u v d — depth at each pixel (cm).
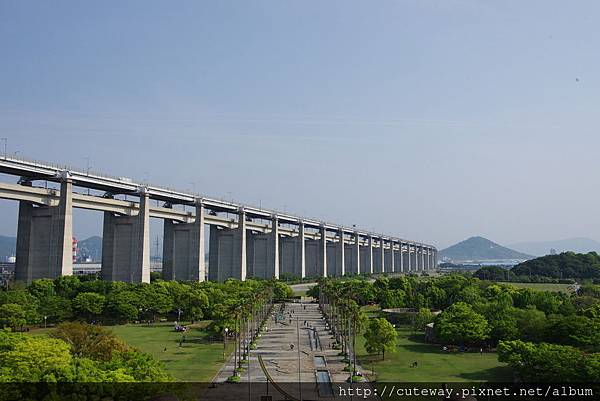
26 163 15162
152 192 19750
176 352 12144
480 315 12506
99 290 16225
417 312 16562
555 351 8769
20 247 16550
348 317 12331
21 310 13225
